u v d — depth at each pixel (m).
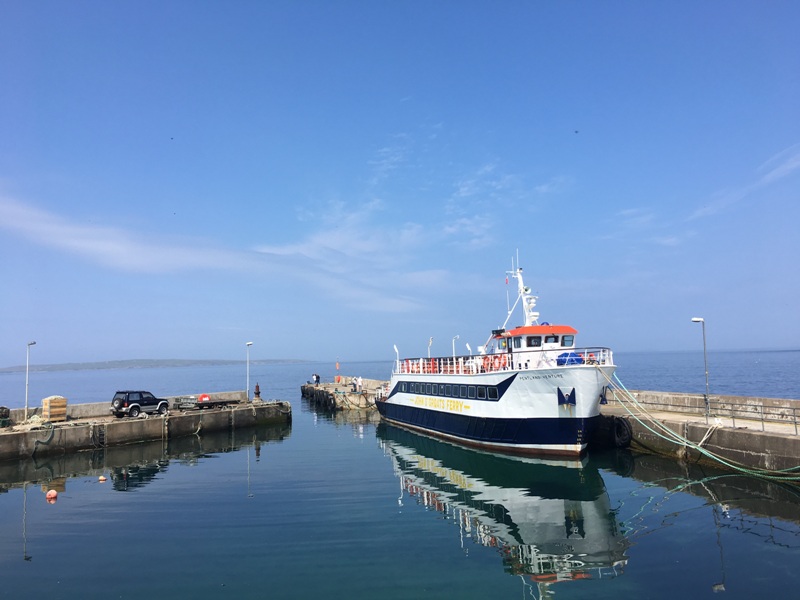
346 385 69.25
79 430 31.06
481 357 28.34
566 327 28.31
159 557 13.34
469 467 24.12
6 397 91.62
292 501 18.66
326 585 11.55
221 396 47.66
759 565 12.30
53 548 14.16
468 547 13.88
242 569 12.51
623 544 13.95
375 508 17.62
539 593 11.05
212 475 23.59
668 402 28.95
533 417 24.42
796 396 47.69
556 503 18.05
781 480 18.72
